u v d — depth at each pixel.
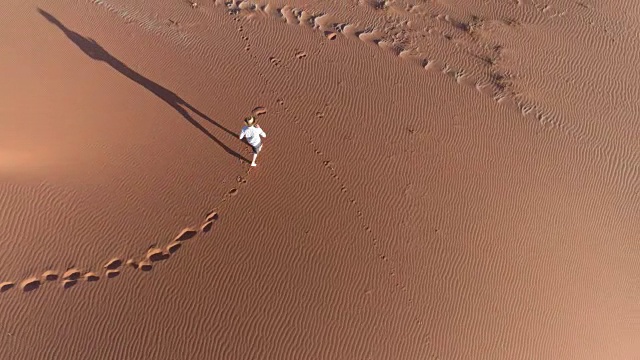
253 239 9.93
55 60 12.00
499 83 13.55
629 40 15.01
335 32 14.71
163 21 14.23
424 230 10.30
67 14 13.39
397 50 14.28
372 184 10.98
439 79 13.52
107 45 12.88
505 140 12.15
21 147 10.28
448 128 12.27
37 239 9.51
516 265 9.98
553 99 13.27
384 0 16.06
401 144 11.80
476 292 9.55
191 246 9.73
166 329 8.73
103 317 8.77
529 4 16.06
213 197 10.51
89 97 11.51
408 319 9.14
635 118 13.01
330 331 8.91
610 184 11.54
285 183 10.88
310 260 9.71
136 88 12.09
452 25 15.30
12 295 8.84
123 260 9.44
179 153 11.15
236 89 12.65
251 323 8.88
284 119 12.12
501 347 9.07
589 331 9.38
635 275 10.17
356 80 13.23
